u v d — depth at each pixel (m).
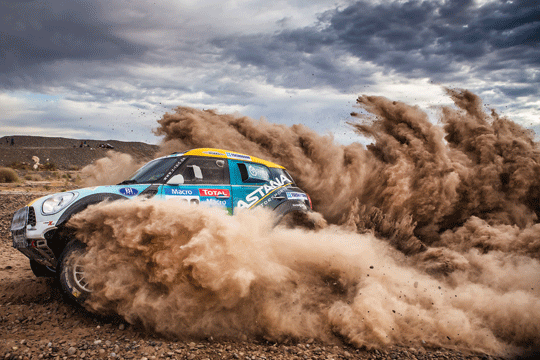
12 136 87.81
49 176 29.59
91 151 62.16
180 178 4.63
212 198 4.91
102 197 4.21
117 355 3.14
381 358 3.58
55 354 3.06
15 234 4.24
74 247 3.85
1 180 22.56
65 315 3.91
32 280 5.05
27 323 3.68
